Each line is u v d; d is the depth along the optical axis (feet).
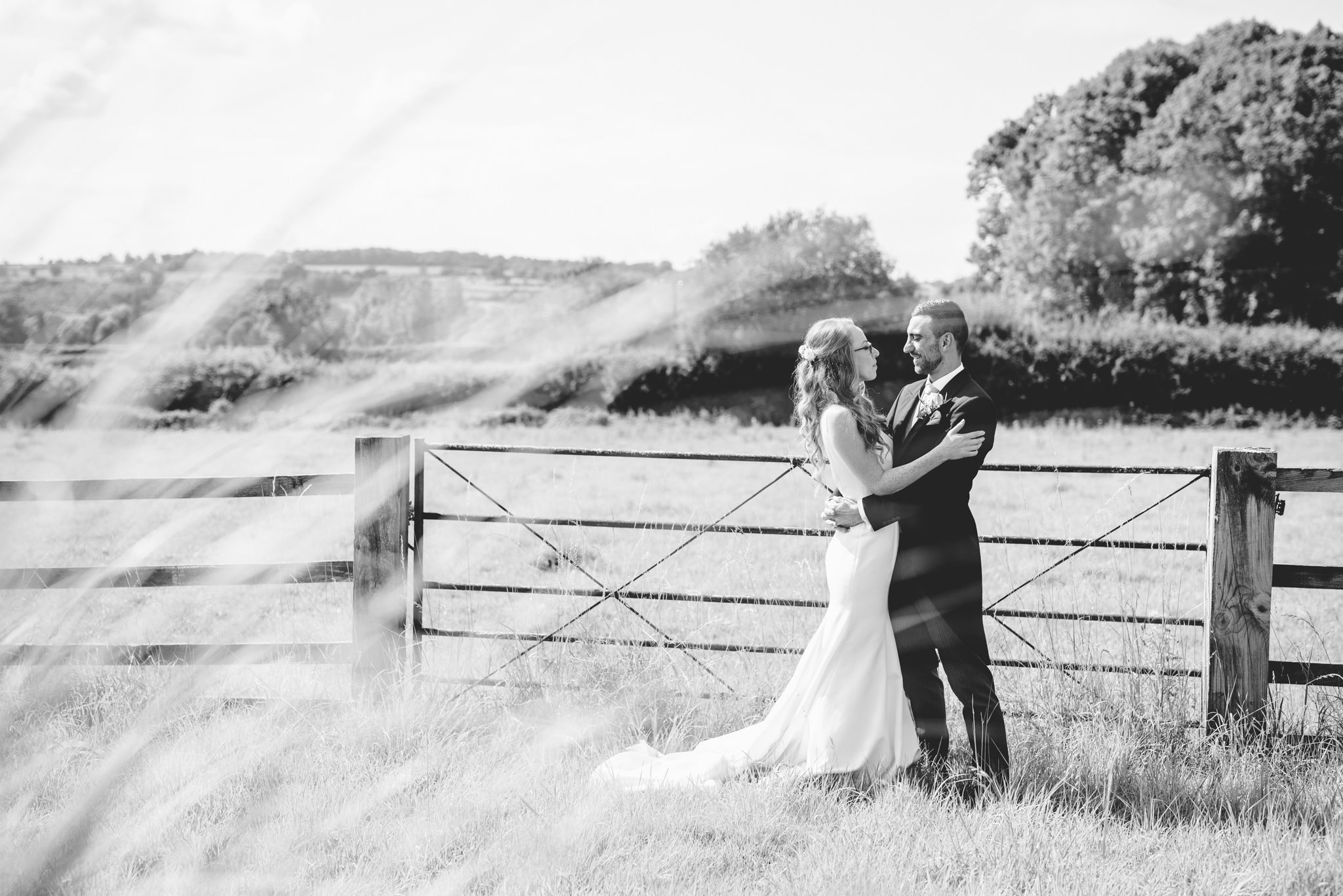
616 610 20.99
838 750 13.43
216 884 6.34
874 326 93.04
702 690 16.74
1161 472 14.70
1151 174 118.73
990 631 20.81
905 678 13.79
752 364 88.69
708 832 11.94
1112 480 51.08
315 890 9.21
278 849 8.99
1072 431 91.25
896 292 92.63
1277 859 11.10
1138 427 95.61
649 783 12.85
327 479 15.61
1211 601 14.57
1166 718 14.51
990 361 102.83
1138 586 24.47
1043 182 124.47
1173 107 119.55
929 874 10.85
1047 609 22.21
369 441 15.35
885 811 12.31
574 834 11.39
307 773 10.67
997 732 13.05
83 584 2.09
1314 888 10.59
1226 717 14.56
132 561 2.04
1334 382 96.78
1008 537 15.21
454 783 12.58
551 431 66.54
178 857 6.04
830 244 91.35
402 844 10.71
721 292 88.53
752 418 88.48
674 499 43.39
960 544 13.23
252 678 13.97
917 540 13.34
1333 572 14.34
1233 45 124.77
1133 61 128.36
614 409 81.56
